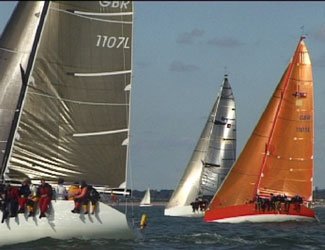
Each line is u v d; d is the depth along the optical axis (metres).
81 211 104.31
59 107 107.69
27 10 107.88
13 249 99.31
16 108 107.69
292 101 187.50
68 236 103.81
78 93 108.12
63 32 107.06
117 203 110.25
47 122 107.44
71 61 107.44
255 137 186.12
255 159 185.75
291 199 180.62
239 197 184.75
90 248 101.69
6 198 100.19
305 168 186.75
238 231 148.00
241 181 184.75
